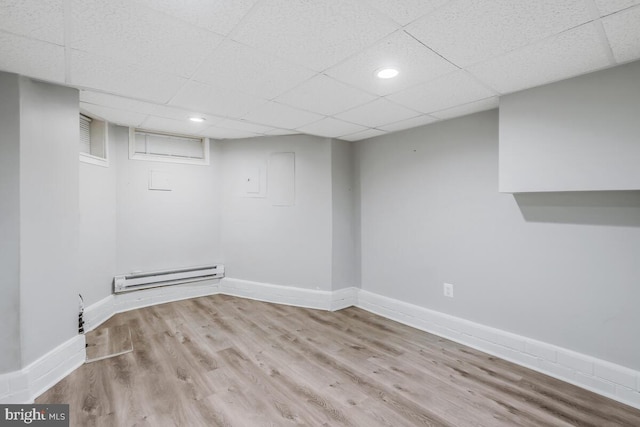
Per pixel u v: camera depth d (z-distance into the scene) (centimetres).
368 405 198
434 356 265
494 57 179
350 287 400
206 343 285
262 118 306
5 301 191
